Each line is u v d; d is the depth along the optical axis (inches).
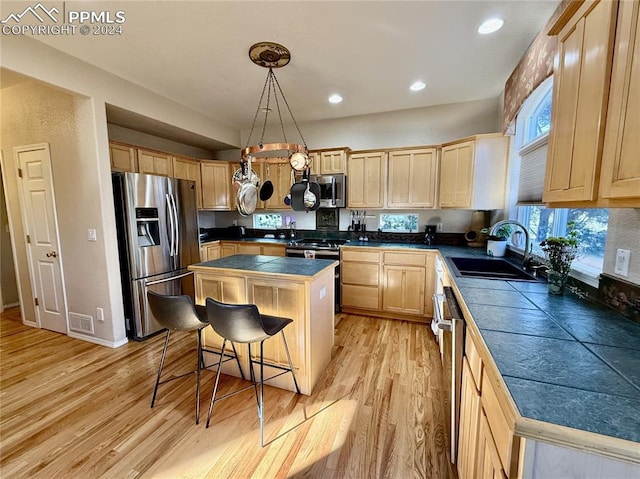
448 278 85.4
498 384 29.8
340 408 75.3
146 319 116.8
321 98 131.9
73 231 110.7
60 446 63.2
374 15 73.6
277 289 81.7
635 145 30.7
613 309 49.9
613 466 23.1
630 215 46.7
